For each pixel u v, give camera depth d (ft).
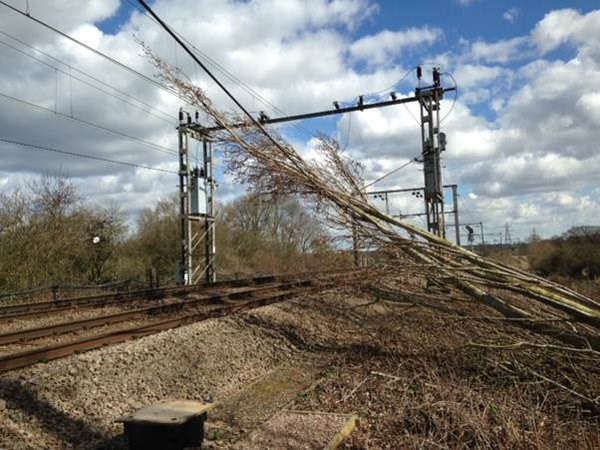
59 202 92.53
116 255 115.85
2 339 33.14
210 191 88.07
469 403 23.68
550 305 28.91
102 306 53.01
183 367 29.14
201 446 19.38
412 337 34.71
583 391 26.91
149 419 17.81
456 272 31.86
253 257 135.54
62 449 19.31
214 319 39.09
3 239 81.71
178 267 83.30
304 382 29.09
